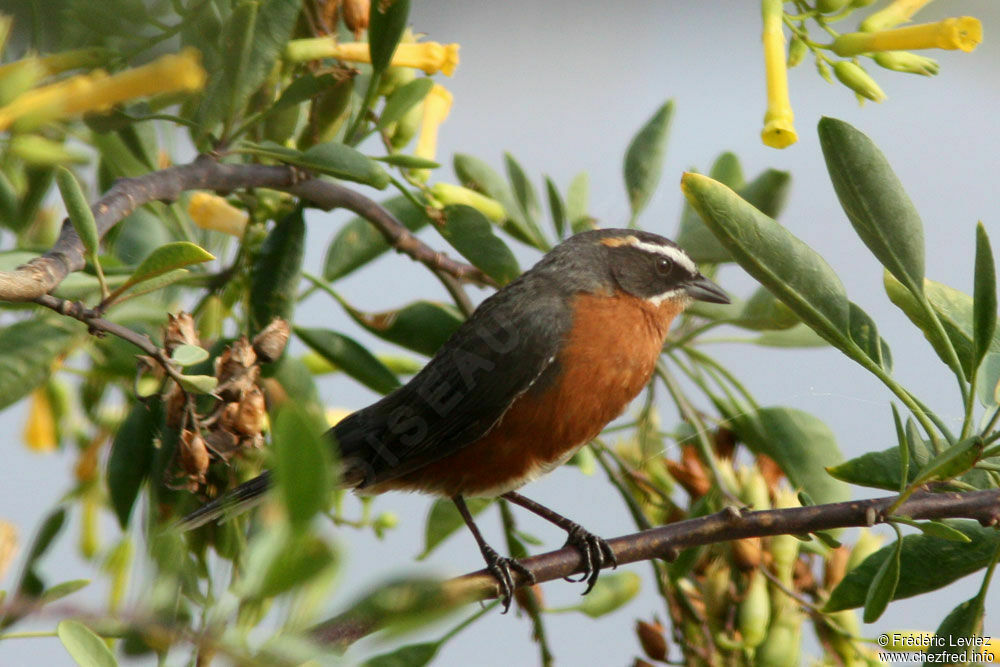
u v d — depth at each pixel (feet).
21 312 25.55
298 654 8.88
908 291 21.52
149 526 22.93
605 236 29.68
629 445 29.96
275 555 8.78
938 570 21.17
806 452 26.48
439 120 28.45
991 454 17.74
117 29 13.79
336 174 23.75
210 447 21.09
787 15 23.34
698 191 19.10
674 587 25.17
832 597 21.71
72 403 28.45
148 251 28.78
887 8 23.67
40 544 23.45
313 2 26.32
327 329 27.94
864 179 19.08
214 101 22.81
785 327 27.99
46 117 11.61
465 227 27.04
